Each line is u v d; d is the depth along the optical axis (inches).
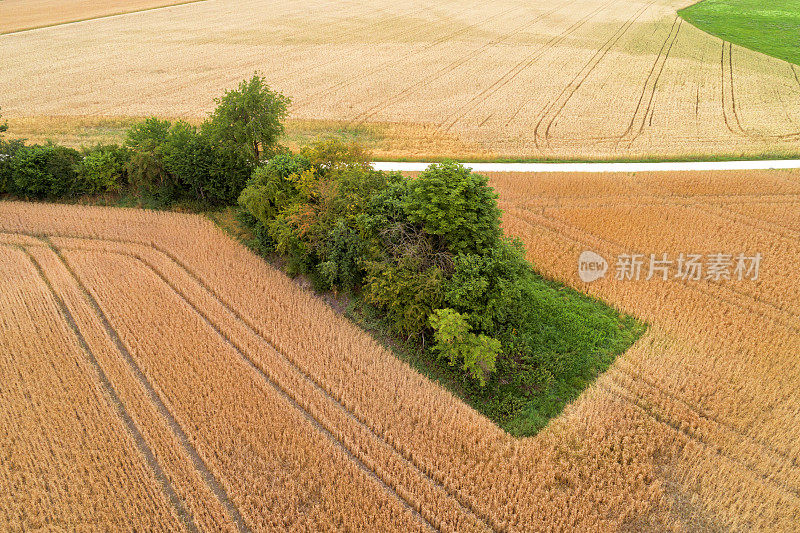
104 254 1306.6
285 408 876.0
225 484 747.4
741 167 1670.8
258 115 1470.2
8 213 1496.1
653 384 914.1
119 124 2140.7
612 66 2760.8
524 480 744.3
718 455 786.2
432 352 1000.2
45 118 2199.8
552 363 974.4
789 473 751.1
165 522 702.5
